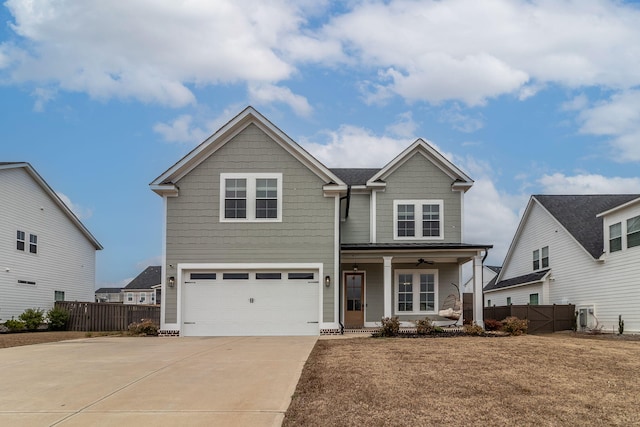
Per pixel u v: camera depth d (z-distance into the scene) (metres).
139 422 6.95
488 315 26.75
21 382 9.23
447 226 22.38
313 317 18.33
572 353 12.38
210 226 18.52
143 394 8.33
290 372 10.01
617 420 7.09
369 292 22.27
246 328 18.25
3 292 24.72
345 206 20.52
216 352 12.81
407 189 22.58
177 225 18.52
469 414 7.25
